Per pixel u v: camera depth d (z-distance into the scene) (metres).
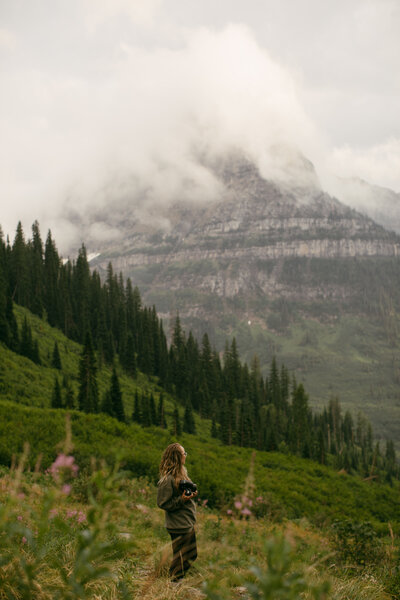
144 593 4.12
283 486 31.53
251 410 108.25
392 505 39.53
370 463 111.00
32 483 8.48
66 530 2.71
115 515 9.95
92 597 3.47
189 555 5.43
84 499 10.95
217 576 4.11
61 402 59.56
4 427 22.41
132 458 22.28
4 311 79.06
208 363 129.12
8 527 2.62
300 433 90.44
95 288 125.25
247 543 7.51
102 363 99.38
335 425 141.75
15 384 62.31
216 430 85.69
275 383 144.88
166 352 121.44
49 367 78.81
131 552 6.77
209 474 25.00
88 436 25.23
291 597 2.19
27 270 107.50
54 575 3.39
